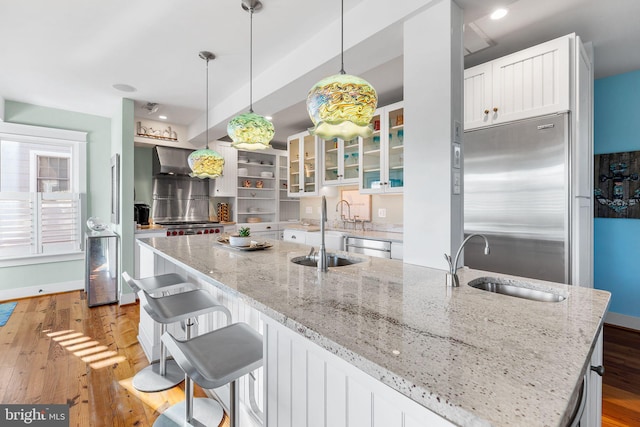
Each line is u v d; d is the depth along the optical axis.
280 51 2.61
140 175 4.85
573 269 2.10
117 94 3.56
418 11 1.75
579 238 2.12
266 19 2.17
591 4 2.00
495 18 2.08
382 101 3.89
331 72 2.45
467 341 0.80
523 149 2.26
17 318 3.25
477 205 2.49
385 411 0.79
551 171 2.14
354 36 2.06
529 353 0.73
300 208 5.96
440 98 1.69
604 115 3.13
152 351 2.42
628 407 1.90
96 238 3.68
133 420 1.79
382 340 0.80
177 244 2.53
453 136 1.66
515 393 0.58
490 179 2.42
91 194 4.33
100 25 2.24
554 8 2.04
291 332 1.09
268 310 1.05
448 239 1.66
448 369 0.66
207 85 3.30
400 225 4.01
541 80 2.18
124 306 3.68
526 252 2.25
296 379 1.07
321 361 0.97
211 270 1.60
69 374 2.23
